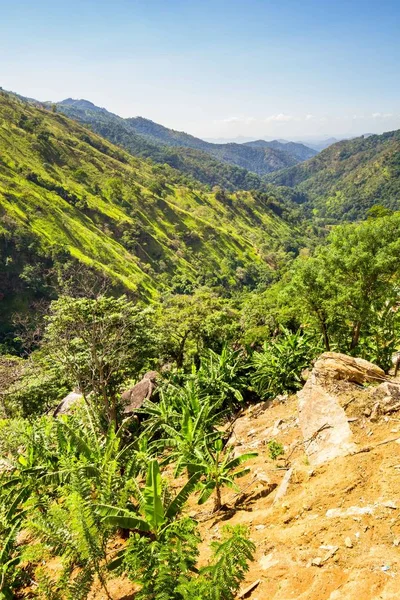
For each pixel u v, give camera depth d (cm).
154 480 783
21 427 1581
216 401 1916
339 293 2305
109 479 936
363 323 2439
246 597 593
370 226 2375
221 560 568
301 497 805
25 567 1059
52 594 702
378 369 1280
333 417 1050
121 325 2166
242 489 1073
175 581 595
